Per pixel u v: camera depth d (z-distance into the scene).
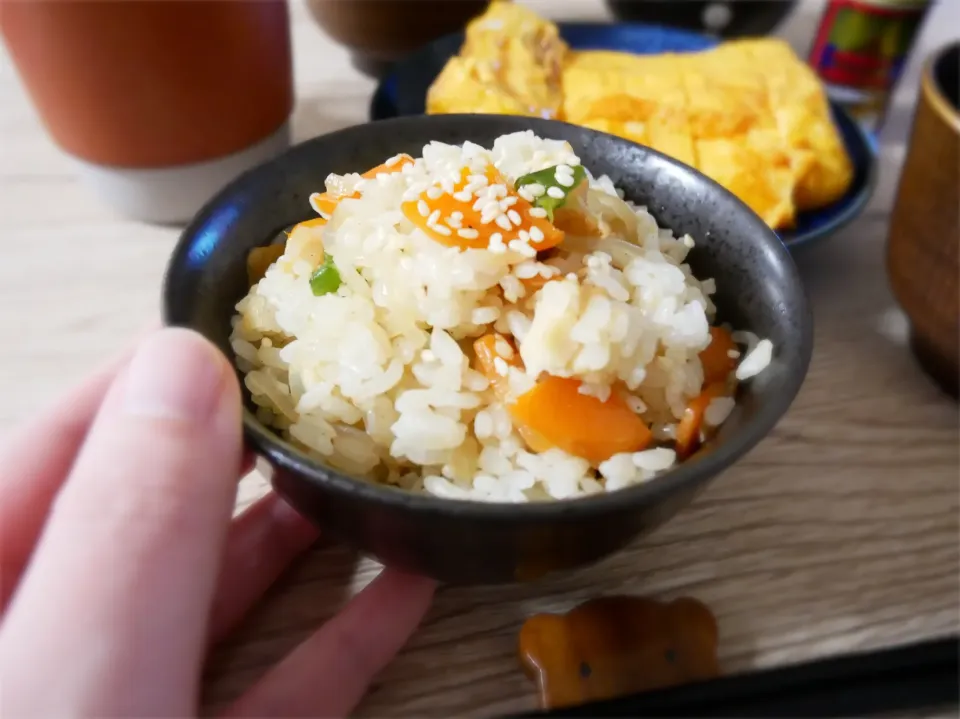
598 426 0.13
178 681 0.10
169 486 0.10
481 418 0.13
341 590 0.15
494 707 0.14
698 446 0.13
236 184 0.14
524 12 0.27
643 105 0.24
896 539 0.17
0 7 0.18
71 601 0.09
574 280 0.13
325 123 0.27
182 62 0.19
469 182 0.13
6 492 0.13
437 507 0.10
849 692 0.13
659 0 0.31
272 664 0.14
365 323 0.13
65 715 0.09
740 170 0.22
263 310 0.14
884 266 0.22
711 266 0.15
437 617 0.15
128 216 0.23
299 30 0.33
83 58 0.19
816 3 0.38
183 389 0.11
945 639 0.14
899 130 0.29
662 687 0.14
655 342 0.13
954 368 0.19
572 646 0.14
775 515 0.17
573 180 0.14
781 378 0.12
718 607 0.15
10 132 0.27
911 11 0.25
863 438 0.19
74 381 0.19
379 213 0.14
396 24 0.28
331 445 0.13
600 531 0.11
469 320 0.13
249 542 0.15
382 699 0.14
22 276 0.21
